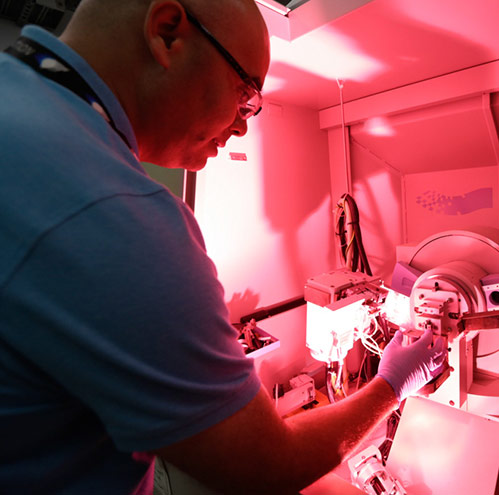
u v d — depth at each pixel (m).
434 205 1.70
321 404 1.57
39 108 0.38
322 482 0.84
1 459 0.39
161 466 0.96
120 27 0.48
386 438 1.23
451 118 1.39
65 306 0.33
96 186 0.35
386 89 1.48
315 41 1.06
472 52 1.15
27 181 0.33
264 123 1.54
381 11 0.91
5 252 0.32
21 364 0.35
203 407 0.38
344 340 1.30
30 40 0.44
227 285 1.47
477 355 1.20
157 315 0.35
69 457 0.42
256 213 1.54
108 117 0.47
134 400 0.35
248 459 0.41
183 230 0.40
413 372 0.80
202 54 0.50
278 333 1.62
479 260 1.14
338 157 1.77
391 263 1.82
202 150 0.64
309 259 1.75
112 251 0.34
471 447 0.95
